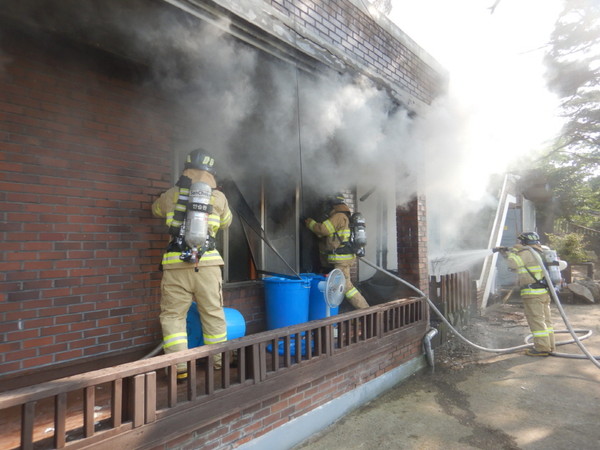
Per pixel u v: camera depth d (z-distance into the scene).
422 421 3.63
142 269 3.47
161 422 2.26
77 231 3.09
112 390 2.08
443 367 5.12
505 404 3.97
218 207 3.11
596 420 3.62
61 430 1.89
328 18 3.83
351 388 3.86
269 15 2.82
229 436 2.72
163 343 2.92
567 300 9.95
